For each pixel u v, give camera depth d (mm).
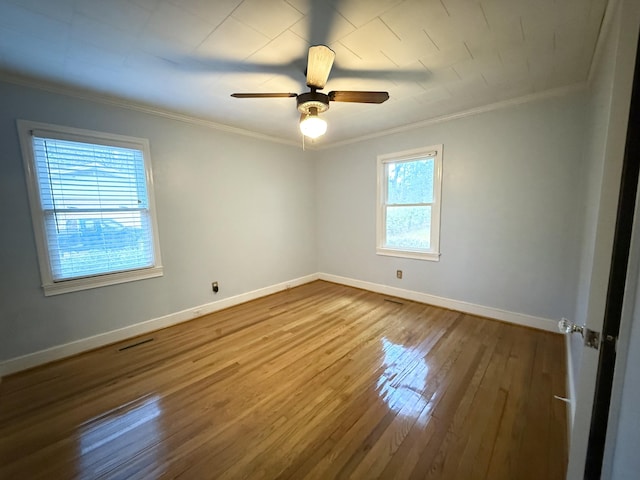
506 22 1585
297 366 2211
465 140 3082
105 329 2648
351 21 1554
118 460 1409
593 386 869
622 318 690
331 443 1482
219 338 2738
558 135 2551
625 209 806
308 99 2012
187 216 3178
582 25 1603
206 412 1729
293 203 4375
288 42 1745
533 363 2201
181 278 3162
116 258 2709
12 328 2195
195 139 3191
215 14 1481
